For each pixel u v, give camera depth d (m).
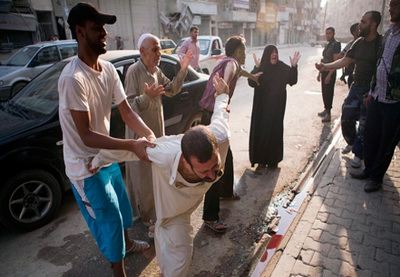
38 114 3.13
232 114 6.73
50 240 2.80
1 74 8.17
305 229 2.78
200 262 2.50
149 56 2.54
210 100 2.79
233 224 2.99
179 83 2.78
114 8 20.11
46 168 2.98
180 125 4.41
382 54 3.08
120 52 4.01
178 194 1.66
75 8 1.62
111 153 1.69
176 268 1.73
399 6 2.80
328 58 5.83
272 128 3.79
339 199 3.26
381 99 3.13
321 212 3.03
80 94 1.67
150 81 2.63
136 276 2.36
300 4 52.62
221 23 31.55
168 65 4.37
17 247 2.71
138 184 2.72
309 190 3.47
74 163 1.86
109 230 2.00
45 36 16.22
